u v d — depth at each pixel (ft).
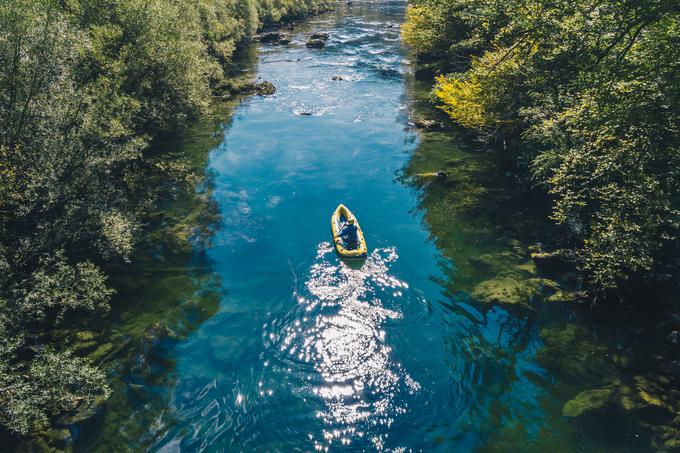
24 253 44.47
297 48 189.16
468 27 117.29
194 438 36.35
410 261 59.21
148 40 83.35
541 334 46.47
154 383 40.93
